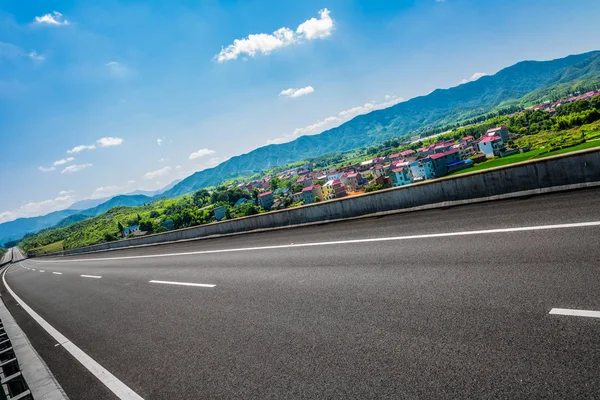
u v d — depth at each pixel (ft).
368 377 10.69
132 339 20.18
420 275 17.63
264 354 14.03
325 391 10.59
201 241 65.46
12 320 34.32
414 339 12.05
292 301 19.06
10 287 73.31
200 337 17.66
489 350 10.39
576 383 8.35
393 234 27.61
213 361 14.66
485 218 24.63
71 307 34.50
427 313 13.62
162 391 13.38
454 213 28.76
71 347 21.71
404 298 15.52
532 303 12.29
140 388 14.08
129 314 25.91
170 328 20.29
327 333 14.28
